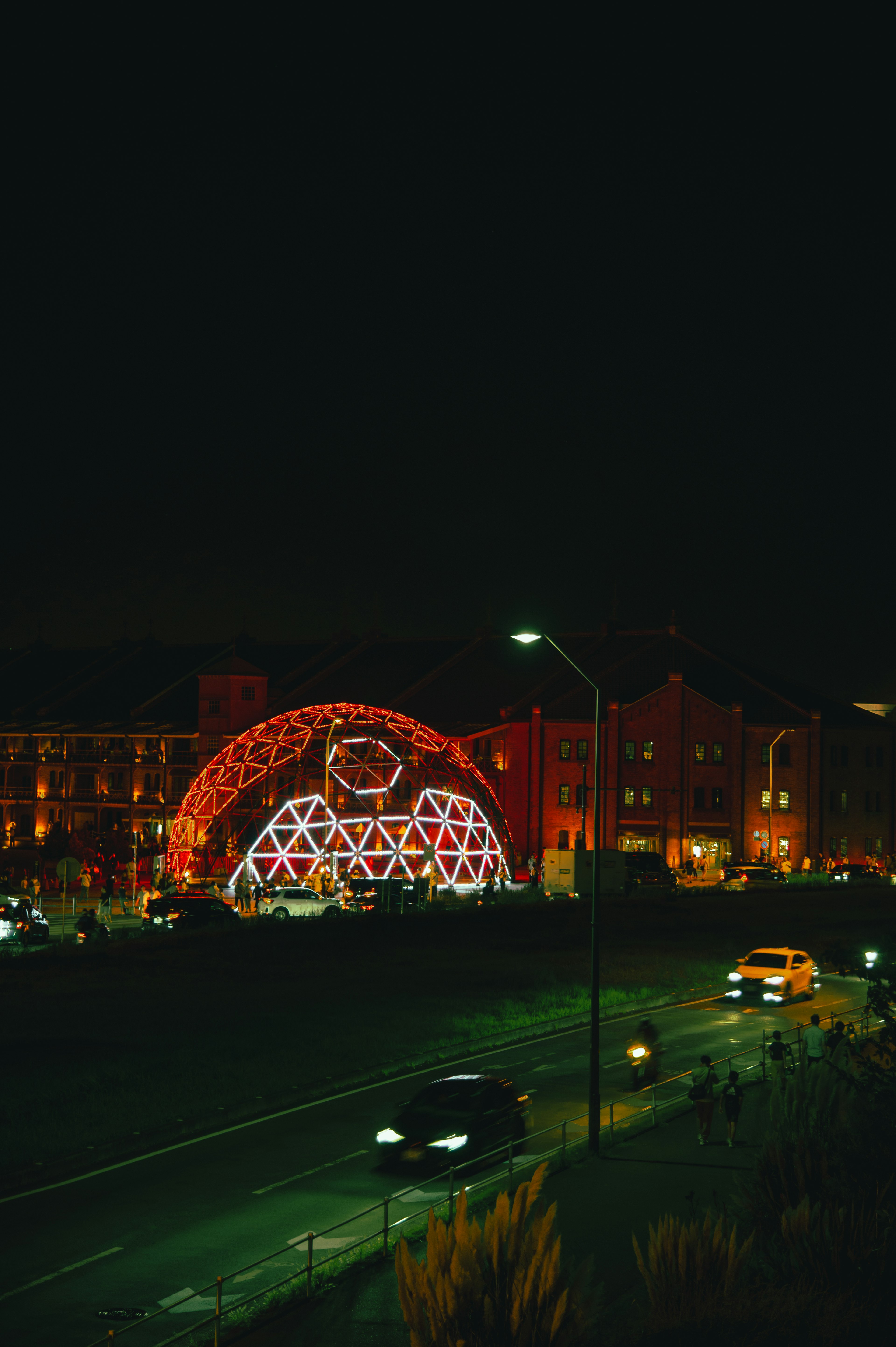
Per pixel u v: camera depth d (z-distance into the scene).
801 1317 10.13
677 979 46.72
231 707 98.44
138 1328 14.68
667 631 99.56
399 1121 22.06
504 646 106.81
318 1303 15.55
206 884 74.56
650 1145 23.77
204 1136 24.55
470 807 90.19
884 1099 16.30
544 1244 9.98
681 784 91.00
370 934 54.66
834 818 92.81
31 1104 25.02
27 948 52.12
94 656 121.62
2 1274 16.58
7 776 108.81
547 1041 36.03
